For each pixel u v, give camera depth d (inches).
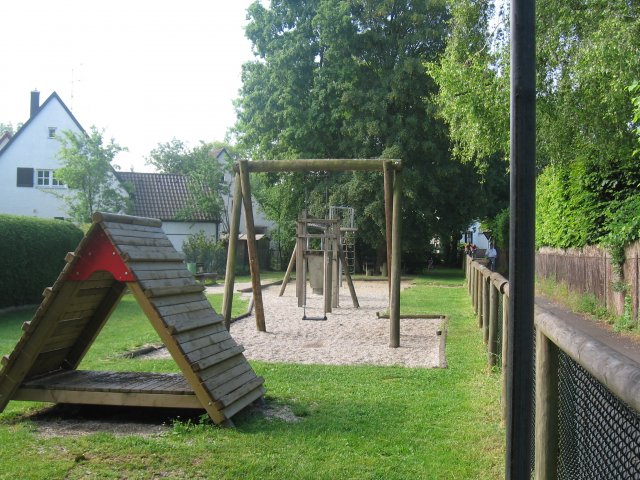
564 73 579.8
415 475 179.0
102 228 220.4
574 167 673.0
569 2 566.3
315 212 1365.7
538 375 126.3
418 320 579.8
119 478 175.0
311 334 490.6
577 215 669.3
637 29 501.7
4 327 506.6
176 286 236.5
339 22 1314.0
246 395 239.5
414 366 348.2
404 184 1285.7
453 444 206.8
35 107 1707.7
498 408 249.9
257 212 1951.3
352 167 452.1
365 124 1294.3
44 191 1439.5
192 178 1686.8
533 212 95.2
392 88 1290.6
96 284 240.7
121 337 450.0
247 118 1469.0
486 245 2532.0
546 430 122.5
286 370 330.6
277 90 1402.6
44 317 228.2
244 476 177.0
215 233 1673.2
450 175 1330.0
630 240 503.5
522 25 96.8
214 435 212.1
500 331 321.7
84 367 331.3
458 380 307.1
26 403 255.1
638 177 602.2
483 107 660.1
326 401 262.8
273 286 1066.1
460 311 645.3
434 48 1322.6
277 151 1448.1
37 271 679.1
